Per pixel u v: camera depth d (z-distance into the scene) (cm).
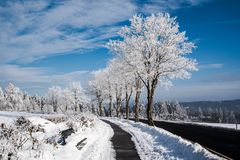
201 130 2864
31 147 1039
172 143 1742
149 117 3438
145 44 3488
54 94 13700
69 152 1226
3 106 12425
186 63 3397
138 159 1369
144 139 2164
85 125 2444
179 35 3438
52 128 1981
